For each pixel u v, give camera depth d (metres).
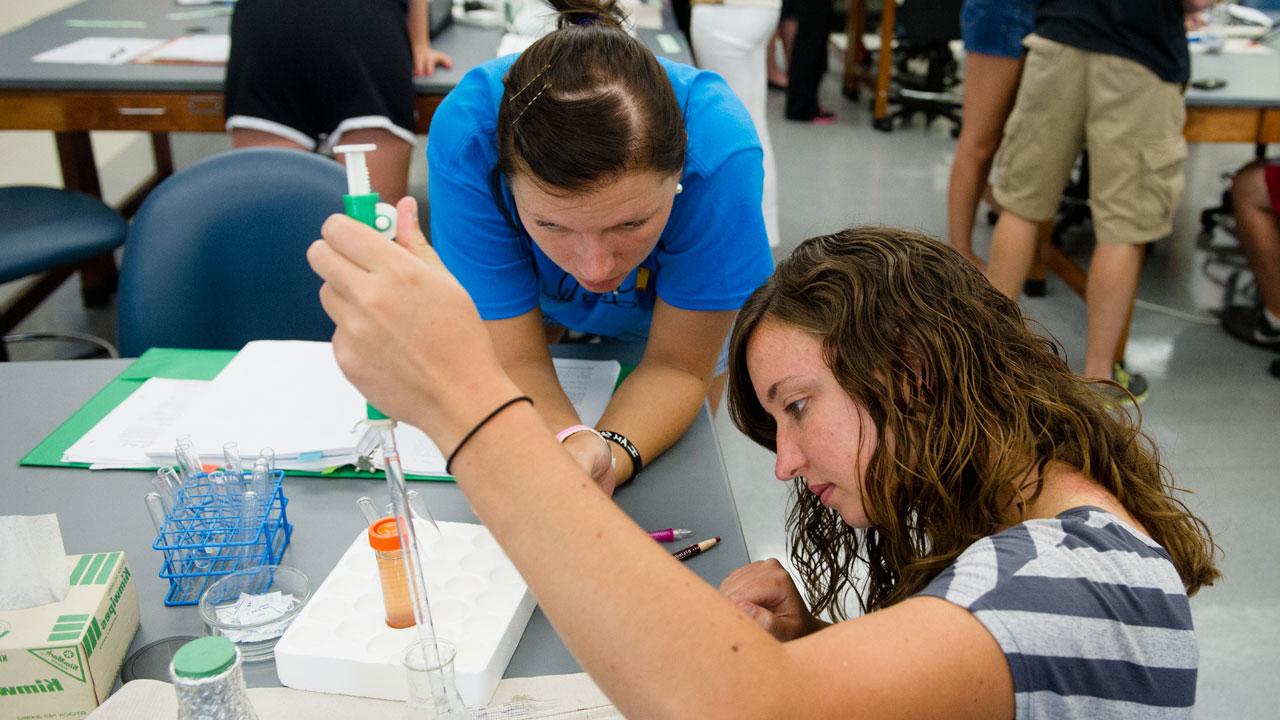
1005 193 2.81
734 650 0.60
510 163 1.01
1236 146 4.93
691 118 1.18
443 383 0.63
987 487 0.81
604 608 0.61
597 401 1.37
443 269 0.66
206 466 1.16
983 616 0.67
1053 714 0.67
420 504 1.11
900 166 4.66
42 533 0.89
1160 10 2.42
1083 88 2.57
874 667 0.63
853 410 0.82
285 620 0.97
